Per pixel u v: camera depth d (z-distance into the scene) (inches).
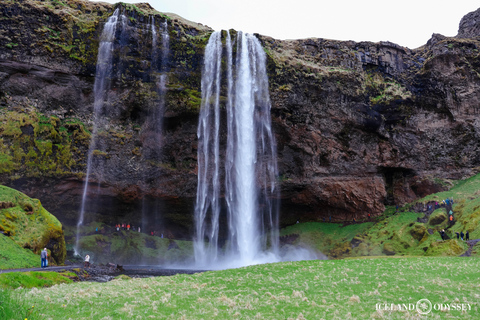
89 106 1753.2
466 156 2000.5
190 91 1823.3
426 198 1903.3
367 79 2075.5
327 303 486.6
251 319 415.8
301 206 2185.0
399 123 2060.8
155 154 1867.6
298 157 2042.3
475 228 1380.4
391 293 534.3
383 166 2078.0
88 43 1699.1
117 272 1208.2
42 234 1170.6
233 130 1926.7
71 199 1749.5
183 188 1939.0
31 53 1605.6
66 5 1750.7
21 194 1243.8
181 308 463.2
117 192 1818.4
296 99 1926.7
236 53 1898.4
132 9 1780.3
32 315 377.1
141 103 1765.5
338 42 2116.1
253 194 2031.3
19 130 1553.9
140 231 2001.7
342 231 2030.0
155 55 1781.5
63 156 1663.4
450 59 2043.6
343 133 2033.7
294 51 2036.2
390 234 1748.3
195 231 2101.4
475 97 2027.6
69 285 655.8
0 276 679.7
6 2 1609.3
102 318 413.7
